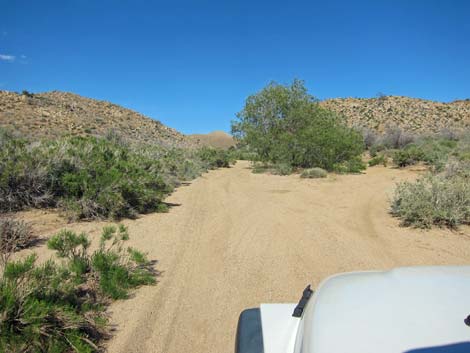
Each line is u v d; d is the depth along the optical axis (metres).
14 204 9.62
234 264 6.68
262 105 29.03
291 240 8.18
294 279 5.99
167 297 5.37
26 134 42.09
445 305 2.19
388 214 10.87
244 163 37.09
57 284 4.59
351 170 24.25
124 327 4.55
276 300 5.26
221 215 10.77
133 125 73.06
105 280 5.25
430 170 21.42
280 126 28.23
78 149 11.66
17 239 7.03
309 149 24.56
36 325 3.75
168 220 9.99
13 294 3.89
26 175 9.84
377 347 1.88
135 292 5.51
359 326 2.05
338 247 7.67
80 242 5.80
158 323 4.66
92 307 4.71
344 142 24.47
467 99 88.62
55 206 10.18
